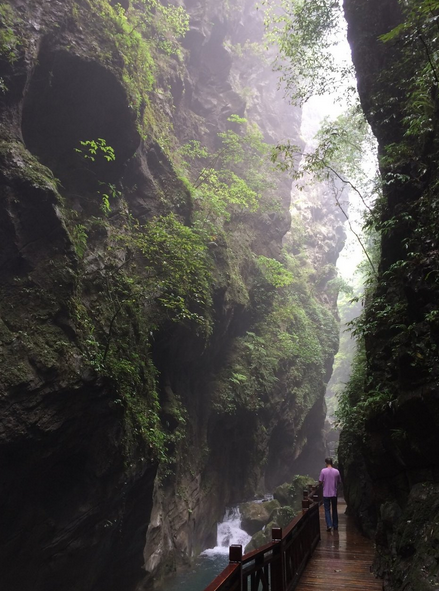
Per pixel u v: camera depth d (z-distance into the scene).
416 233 8.01
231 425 20.42
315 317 32.34
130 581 12.52
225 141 21.67
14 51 11.15
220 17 24.59
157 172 16.75
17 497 9.51
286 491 20.95
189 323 15.57
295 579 7.04
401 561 5.87
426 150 8.89
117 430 10.97
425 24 8.70
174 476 15.41
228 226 23.27
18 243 10.34
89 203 13.27
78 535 10.56
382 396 8.06
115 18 14.47
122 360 11.73
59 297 10.58
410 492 6.79
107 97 13.22
